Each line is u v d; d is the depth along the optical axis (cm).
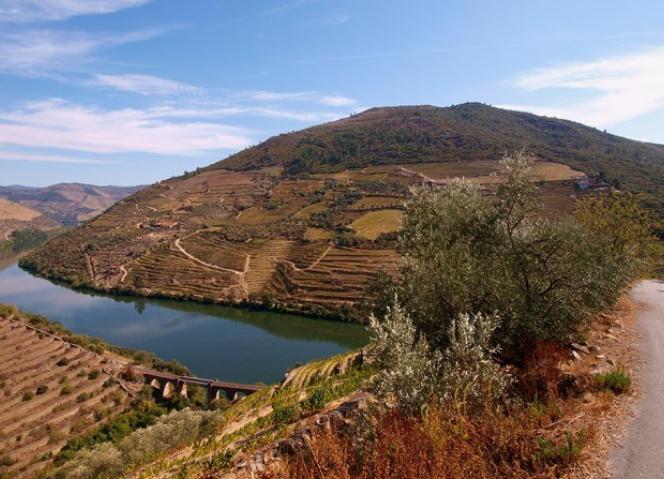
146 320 9444
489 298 1097
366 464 643
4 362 6141
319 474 655
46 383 5697
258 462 800
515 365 1073
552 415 780
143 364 6519
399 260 1311
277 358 7019
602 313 1633
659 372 999
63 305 10938
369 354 878
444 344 1038
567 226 1208
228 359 7062
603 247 1249
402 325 839
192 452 1352
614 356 1141
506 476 614
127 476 1413
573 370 984
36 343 6756
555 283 1176
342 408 920
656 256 2984
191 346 7738
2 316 7575
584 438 679
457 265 1127
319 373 2028
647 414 768
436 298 1092
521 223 1298
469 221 1295
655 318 1683
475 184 1397
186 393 5666
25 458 4253
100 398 5453
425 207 1364
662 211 6762
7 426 4788
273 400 1855
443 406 725
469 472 587
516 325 1065
